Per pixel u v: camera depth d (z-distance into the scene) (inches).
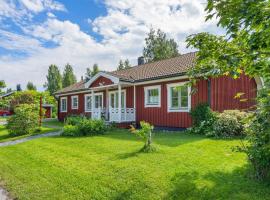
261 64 113.3
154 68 705.6
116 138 428.1
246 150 186.5
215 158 247.4
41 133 567.8
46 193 193.0
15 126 562.6
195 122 486.0
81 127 488.7
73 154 311.4
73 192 191.5
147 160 253.4
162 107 589.9
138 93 660.7
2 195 195.9
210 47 135.7
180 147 312.2
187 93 533.3
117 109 645.9
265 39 102.2
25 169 259.3
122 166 238.5
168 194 173.0
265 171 177.6
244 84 447.2
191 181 188.1
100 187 195.9
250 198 153.9
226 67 133.3
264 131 147.6
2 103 1105.4
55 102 1469.0
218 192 165.9
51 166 263.1
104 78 684.1
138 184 193.6
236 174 195.8
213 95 487.2
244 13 102.3
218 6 109.3
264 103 132.0
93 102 745.6
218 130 389.1
